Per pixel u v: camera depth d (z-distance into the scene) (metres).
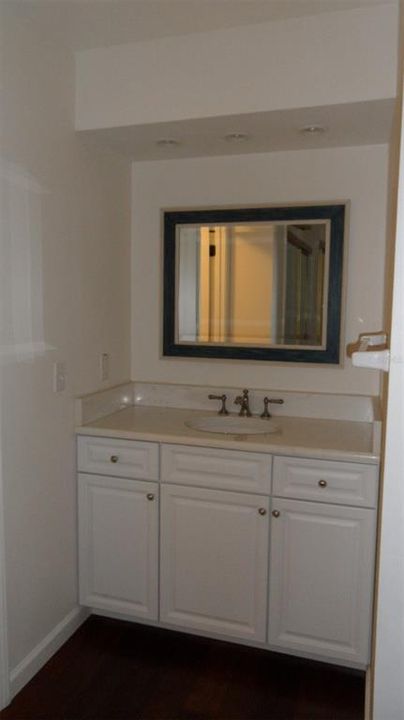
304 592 2.00
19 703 1.87
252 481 2.02
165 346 2.67
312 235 2.40
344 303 2.38
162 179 2.61
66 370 2.15
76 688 1.95
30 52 1.84
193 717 1.83
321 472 1.94
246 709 1.87
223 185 2.52
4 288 1.75
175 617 2.18
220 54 1.93
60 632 2.17
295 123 2.02
